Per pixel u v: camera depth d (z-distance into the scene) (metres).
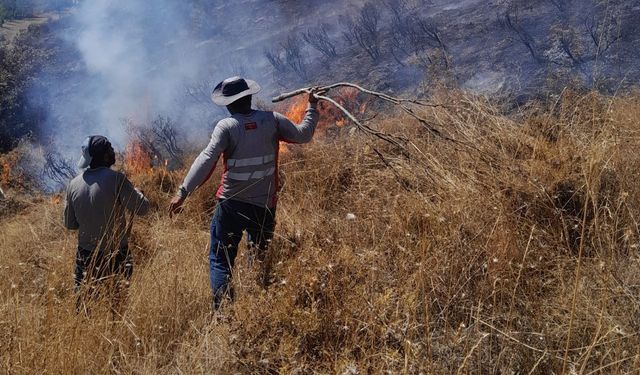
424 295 2.83
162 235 5.20
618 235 3.46
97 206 3.94
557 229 3.61
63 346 2.92
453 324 2.96
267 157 3.91
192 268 4.25
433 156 4.53
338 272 3.34
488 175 4.12
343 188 5.28
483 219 3.76
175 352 3.10
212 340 3.09
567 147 4.36
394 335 2.76
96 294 3.57
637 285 2.87
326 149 5.96
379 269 3.38
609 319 2.68
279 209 5.08
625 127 4.75
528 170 4.11
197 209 5.93
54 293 3.55
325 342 2.91
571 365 2.44
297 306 3.09
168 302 3.60
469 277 3.13
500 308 2.93
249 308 3.10
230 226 3.87
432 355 2.71
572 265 3.25
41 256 5.46
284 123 4.04
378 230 4.03
